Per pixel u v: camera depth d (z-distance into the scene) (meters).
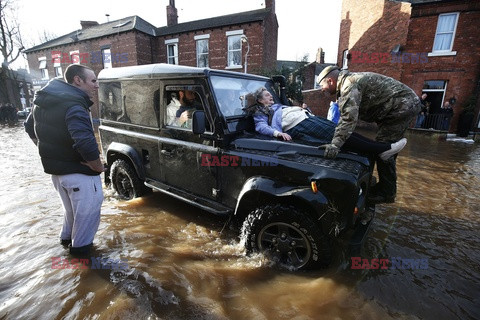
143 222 3.41
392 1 13.20
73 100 2.30
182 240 3.02
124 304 2.02
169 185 3.38
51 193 4.44
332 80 2.70
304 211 2.34
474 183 5.38
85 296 2.11
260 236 2.54
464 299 2.21
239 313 1.99
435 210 4.02
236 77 3.25
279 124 2.93
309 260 2.39
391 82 2.63
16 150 8.52
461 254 2.87
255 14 16.25
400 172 6.19
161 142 3.28
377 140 2.89
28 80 33.06
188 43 16.83
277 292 2.22
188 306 2.03
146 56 17.59
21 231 3.16
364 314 2.02
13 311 1.96
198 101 2.86
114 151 4.04
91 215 2.58
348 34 17.70
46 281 2.28
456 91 12.56
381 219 3.69
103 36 17.70
